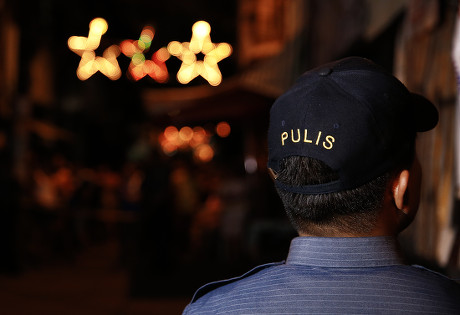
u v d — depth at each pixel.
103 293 8.12
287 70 8.16
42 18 14.76
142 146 13.30
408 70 3.97
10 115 12.84
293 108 1.15
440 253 3.16
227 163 12.51
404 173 1.15
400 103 1.13
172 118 10.71
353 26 5.31
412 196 1.20
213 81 12.97
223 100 9.58
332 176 1.11
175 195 10.21
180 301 7.49
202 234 13.09
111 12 18.91
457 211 3.10
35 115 16.91
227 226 11.23
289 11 10.32
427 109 1.24
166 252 10.10
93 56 14.72
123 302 7.39
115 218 15.64
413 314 1.04
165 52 17.23
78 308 6.98
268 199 11.45
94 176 16.06
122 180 12.38
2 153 9.69
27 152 12.87
